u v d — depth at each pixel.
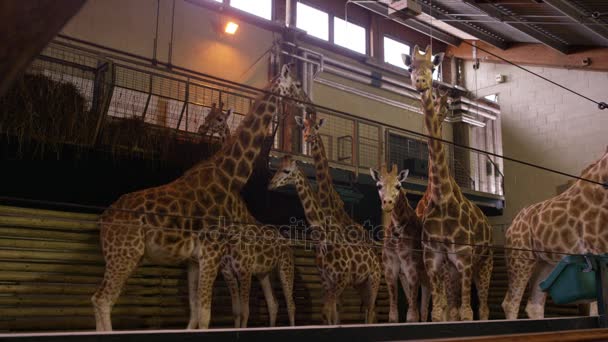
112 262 4.30
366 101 9.84
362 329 2.54
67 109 5.18
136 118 5.64
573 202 5.19
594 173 5.14
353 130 9.40
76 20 6.90
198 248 4.71
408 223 5.79
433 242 5.10
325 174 6.21
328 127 9.12
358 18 10.35
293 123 8.00
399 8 8.52
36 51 0.63
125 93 6.41
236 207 5.09
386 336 2.62
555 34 9.54
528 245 5.42
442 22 9.88
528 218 5.49
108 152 5.45
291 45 8.79
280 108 6.94
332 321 5.58
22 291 4.72
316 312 6.84
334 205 6.16
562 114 10.27
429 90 5.29
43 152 5.14
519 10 8.95
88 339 1.92
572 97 10.17
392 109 10.20
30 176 5.21
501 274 8.56
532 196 10.45
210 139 5.98
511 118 10.96
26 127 4.97
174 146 5.77
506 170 10.87
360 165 9.12
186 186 4.84
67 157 5.30
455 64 11.69
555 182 10.19
